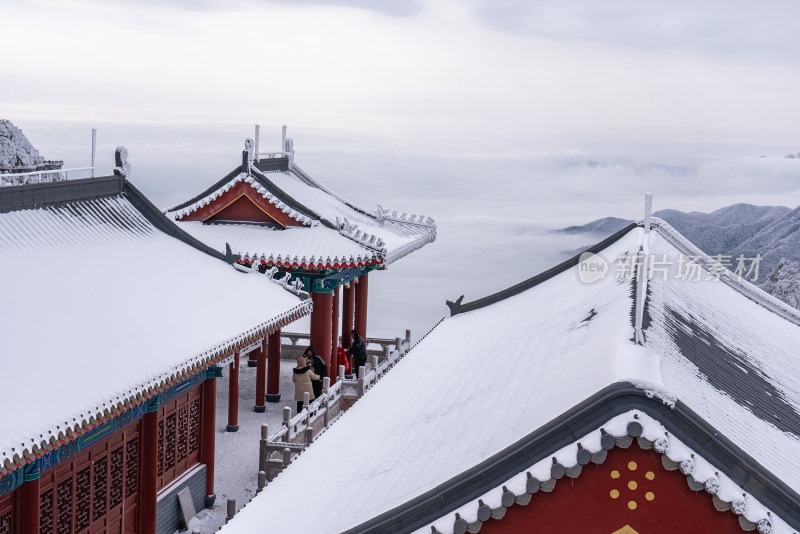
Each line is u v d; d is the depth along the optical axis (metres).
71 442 18.50
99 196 26.34
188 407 25.75
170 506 24.22
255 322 25.14
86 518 19.88
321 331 37.34
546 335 17.56
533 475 9.91
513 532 10.23
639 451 9.93
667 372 11.48
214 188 38.31
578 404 9.90
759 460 10.75
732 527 9.86
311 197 43.53
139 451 22.39
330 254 35.62
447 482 10.29
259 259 35.28
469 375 17.55
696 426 9.67
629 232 25.97
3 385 15.45
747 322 21.23
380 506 11.41
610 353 11.62
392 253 39.97
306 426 28.41
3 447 13.84
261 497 14.82
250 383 41.34
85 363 17.61
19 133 41.41
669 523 9.96
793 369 18.70
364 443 15.80
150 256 25.70
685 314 17.34
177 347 20.61
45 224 22.72
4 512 16.78
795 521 9.59
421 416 15.87
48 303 19.23
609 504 10.05
